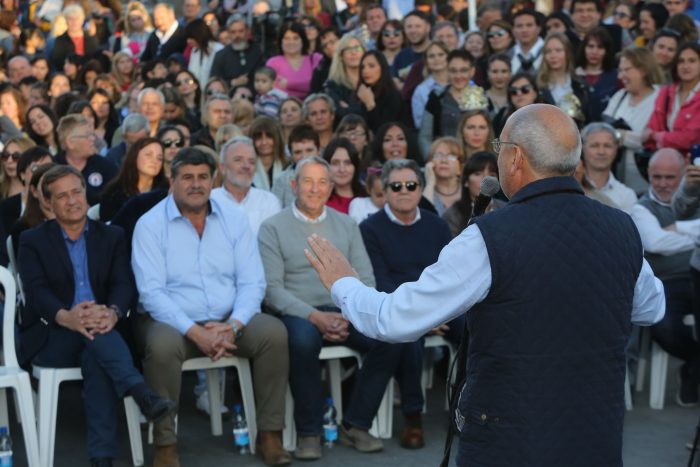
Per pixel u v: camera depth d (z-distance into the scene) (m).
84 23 13.96
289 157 7.71
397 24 9.98
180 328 5.42
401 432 5.90
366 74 8.70
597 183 6.91
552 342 2.87
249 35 11.12
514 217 2.92
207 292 5.64
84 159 7.39
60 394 6.66
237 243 5.75
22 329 5.44
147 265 5.57
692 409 6.24
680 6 9.53
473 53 9.81
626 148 7.83
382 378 5.56
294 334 5.47
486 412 2.92
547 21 9.71
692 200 6.44
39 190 5.80
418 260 6.11
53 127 8.88
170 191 5.83
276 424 5.40
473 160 6.45
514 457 2.87
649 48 8.81
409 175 6.02
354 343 5.65
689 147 7.52
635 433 5.79
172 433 5.21
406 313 2.92
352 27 11.77
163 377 5.28
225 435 5.86
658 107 7.73
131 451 5.59
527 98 8.00
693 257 5.83
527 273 2.87
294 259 5.89
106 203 6.47
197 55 11.73
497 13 10.95
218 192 6.56
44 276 5.42
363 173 7.47
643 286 3.11
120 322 5.51
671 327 6.14
